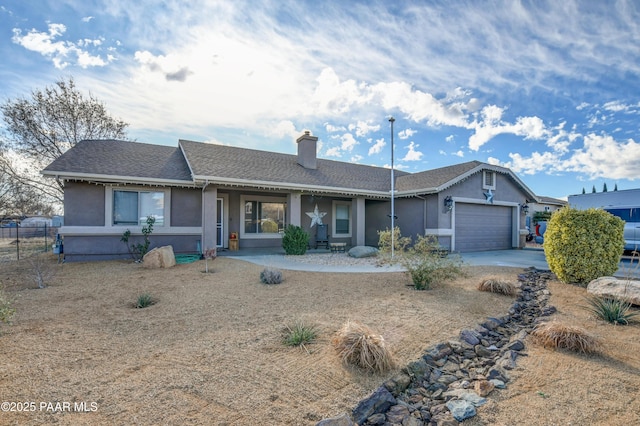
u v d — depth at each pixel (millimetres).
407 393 3332
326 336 4312
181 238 12344
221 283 7422
